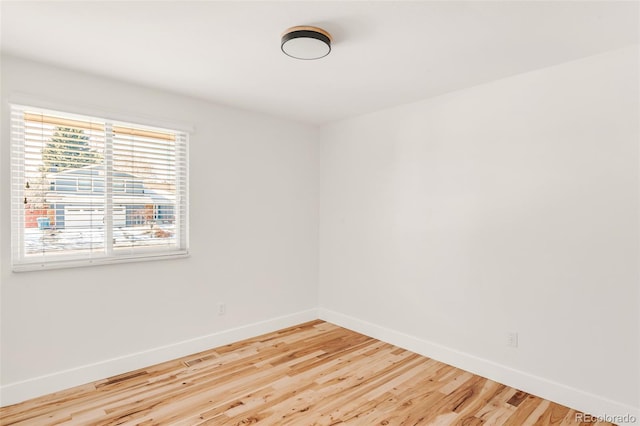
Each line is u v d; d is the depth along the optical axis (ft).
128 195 9.67
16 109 8.02
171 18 6.27
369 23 6.40
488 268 9.39
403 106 11.36
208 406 7.89
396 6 5.84
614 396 7.43
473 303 9.68
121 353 9.43
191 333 10.78
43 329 8.28
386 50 7.48
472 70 8.56
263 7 5.90
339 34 6.82
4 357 7.82
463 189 9.89
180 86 9.73
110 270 9.25
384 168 11.95
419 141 10.94
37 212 8.30
